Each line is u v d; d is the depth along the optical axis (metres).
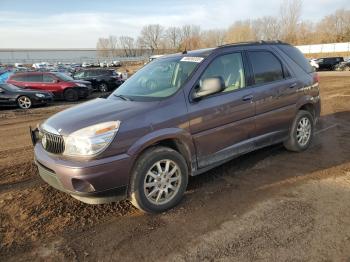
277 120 5.16
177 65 4.58
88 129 3.51
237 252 3.11
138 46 104.19
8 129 9.66
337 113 9.16
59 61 95.50
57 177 3.60
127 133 3.59
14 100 14.63
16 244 3.43
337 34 78.19
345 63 36.59
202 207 3.99
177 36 93.56
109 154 3.50
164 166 3.91
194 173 4.22
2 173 5.53
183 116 3.98
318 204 3.91
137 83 4.80
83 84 18.22
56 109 14.09
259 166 5.20
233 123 4.50
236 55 4.76
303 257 2.98
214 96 4.31
